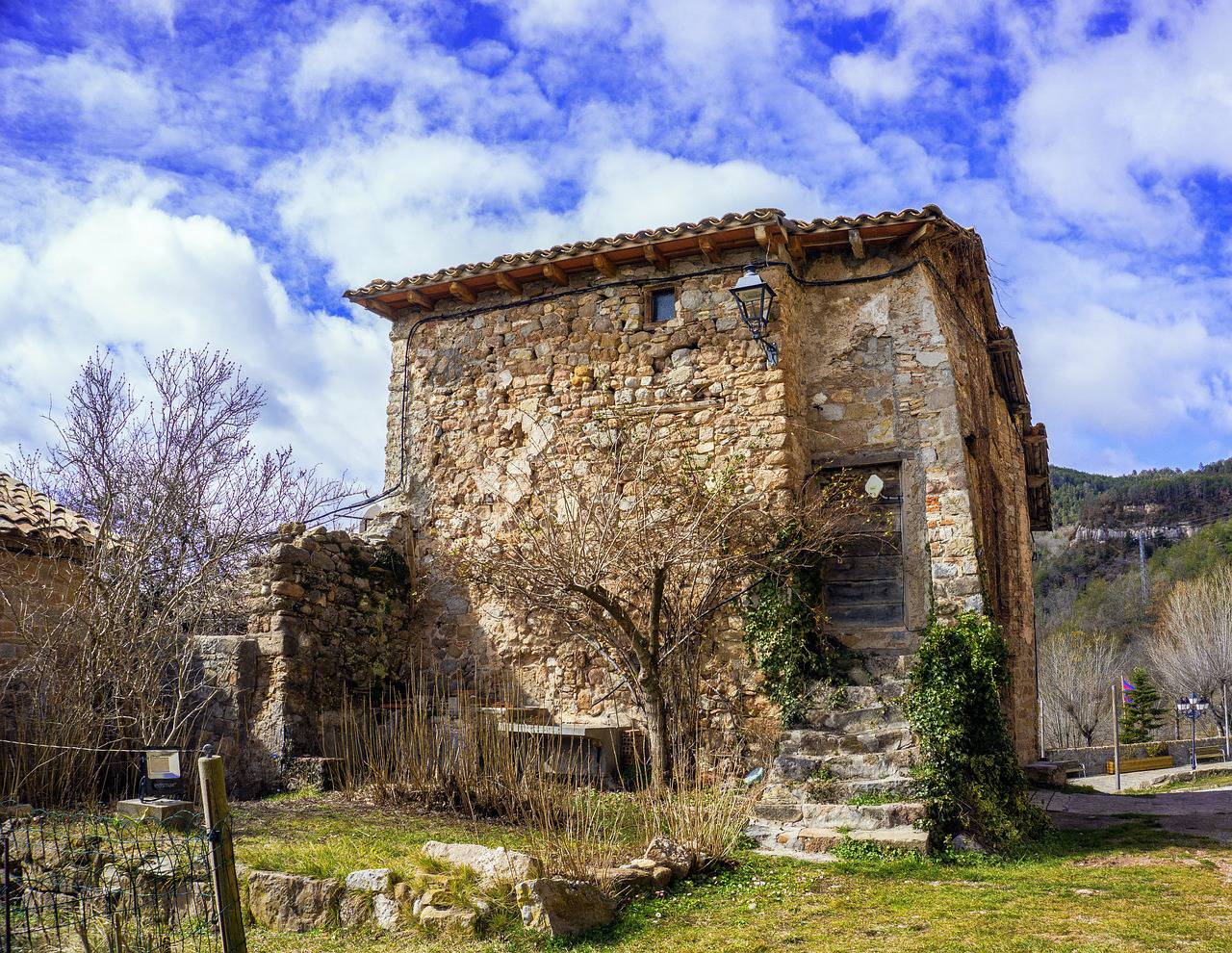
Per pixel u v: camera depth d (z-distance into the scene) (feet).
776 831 23.47
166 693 31.83
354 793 28.53
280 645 31.42
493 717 28.99
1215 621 111.86
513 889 17.66
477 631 36.17
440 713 32.76
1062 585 204.74
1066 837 25.64
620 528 29.94
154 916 18.17
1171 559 189.47
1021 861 22.35
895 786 24.45
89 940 17.62
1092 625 174.40
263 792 30.48
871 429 32.94
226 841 15.78
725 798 24.58
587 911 17.72
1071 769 68.03
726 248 34.32
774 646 30.22
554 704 34.17
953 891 19.29
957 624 27.68
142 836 22.08
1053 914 17.44
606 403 35.12
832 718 28.48
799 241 33.78
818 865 21.43
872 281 33.88
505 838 22.35
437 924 17.31
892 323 33.35
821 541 30.71
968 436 33.37
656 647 29.58
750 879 20.44
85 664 29.17
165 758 25.07
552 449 35.63
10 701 29.99
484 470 37.11
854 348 33.73
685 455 32.12
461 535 37.22
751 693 30.81
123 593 30.76
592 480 34.04
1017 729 40.11
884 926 17.06
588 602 31.04
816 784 25.32
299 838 22.49
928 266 33.50
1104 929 16.34
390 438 39.60
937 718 25.20
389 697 35.35
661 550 29.01
